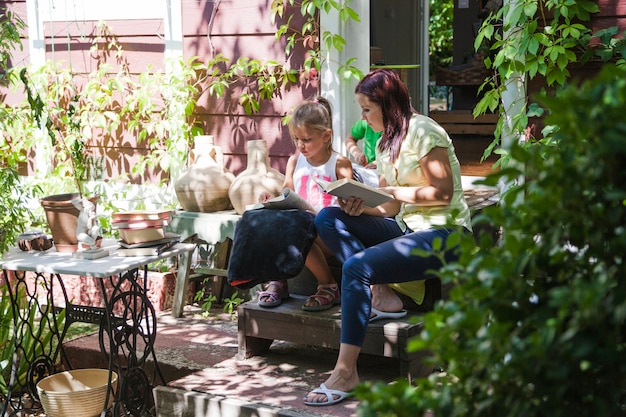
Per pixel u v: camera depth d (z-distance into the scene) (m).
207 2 5.25
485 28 4.05
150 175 5.66
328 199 3.87
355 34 4.89
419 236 3.37
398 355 3.39
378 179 3.96
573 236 1.69
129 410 3.69
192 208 4.91
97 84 5.66
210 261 5.23
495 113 8.00
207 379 3.61
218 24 5.23
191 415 3.41
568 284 1.67
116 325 3.68
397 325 3.41
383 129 3.56
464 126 8.14
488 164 6.27
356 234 3.53
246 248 3.62
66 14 5.79
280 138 5.14
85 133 5.73
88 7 5.70
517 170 1.65
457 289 1.68
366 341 3.47
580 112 1.54
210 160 4.98
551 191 1.59
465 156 6.82
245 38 5.16
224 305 5.18
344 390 3.29
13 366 3.91
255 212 3.71
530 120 4.19
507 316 1.70
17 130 5.99
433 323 1.66
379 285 3.59
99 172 5.83
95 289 5.30
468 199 4.76
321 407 3.23
